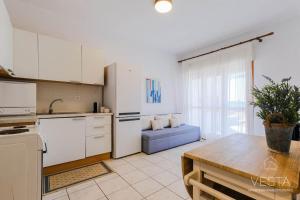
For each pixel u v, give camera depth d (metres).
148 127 3.73
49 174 2.27
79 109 3.07
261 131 3.11
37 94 2.65
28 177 1.35
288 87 1.02
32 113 2.21
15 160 1.31
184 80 4.60
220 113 3.75
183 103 4.64
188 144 3.83
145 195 1.79
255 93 1.16
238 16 2.75
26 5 2.51
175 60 4.84
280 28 2.95
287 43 2.86
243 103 3.34
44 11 2.66
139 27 3.16
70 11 2.66
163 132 3.44
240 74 3.39
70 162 2.48
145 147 3.19
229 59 3.58
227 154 0.99
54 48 2.51
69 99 2.97
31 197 1.36
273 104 1.04
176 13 2.66
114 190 1.88
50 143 2.28
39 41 2.39
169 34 3.46
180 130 3.71
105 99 3.23
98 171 2.38
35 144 1.38
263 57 3.14
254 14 2.69
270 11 2.61
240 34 3.45
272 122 1.04
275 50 3.00
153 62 4.29
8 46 1.96
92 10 2.61
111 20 2.91
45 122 2.24
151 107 4.27
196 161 0.98
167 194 1.81
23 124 1.83
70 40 2.92
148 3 2.41
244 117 3.32
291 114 1.00
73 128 2.48
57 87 2.85
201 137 4.19
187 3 2.38
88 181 2.09
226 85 3.62
